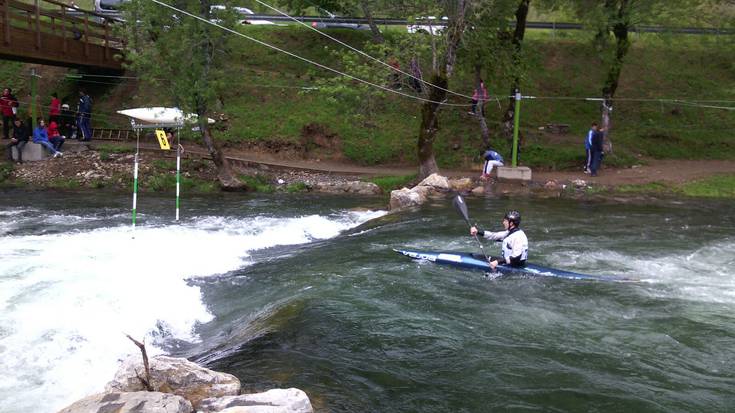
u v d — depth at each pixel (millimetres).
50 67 26328
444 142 23219
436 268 9320
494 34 19734
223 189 18891
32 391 5078
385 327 6641
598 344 6301
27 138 20188
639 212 14945
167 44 17078
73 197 16766
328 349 5977
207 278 8938
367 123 23734
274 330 6434
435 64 18609
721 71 27531
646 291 8305
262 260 10172
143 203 16094
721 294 8195
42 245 10328
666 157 22875
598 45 20422
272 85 25125
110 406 3902
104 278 8234
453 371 5543
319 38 27312
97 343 6137
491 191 17922
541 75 26703
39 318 6625
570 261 9961
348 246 10977
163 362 4703
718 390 5266
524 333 6586
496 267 9078
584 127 24703
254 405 4098
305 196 18094
